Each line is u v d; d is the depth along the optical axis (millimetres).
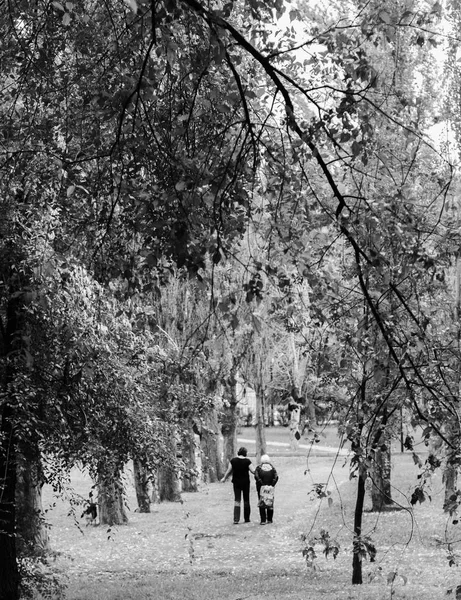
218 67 7383
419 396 7719
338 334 8461
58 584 16641
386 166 7086
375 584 17781
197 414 14102
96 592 18125
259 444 51125
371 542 8742
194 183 6688
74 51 8234
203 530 27859
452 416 7746
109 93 7152
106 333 13266
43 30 8086
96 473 14977
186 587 18625
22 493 18031
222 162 7125
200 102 7434
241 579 19516
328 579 18891
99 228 8078
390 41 6766
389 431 12703
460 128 15594
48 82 8359
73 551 24266
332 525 26688
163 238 7055
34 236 11719
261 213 7602
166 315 28859
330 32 6875
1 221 11688
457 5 6688
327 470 47375
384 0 6688
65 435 14289
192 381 14039
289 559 22109
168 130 7109
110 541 25953
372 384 11422
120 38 7406
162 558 23047
